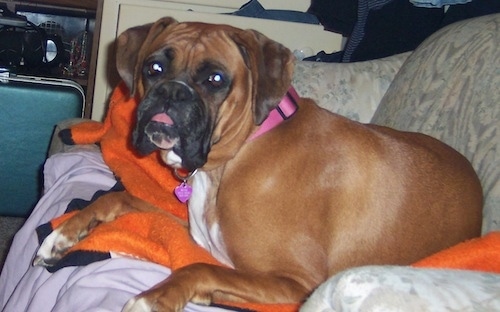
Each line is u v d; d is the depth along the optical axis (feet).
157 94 4.02
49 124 7.04
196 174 4.37
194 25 4.34
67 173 5.12
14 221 7.25
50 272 4.23
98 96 7.78
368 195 4.25
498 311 2.73
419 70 5.28
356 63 5.91
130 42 4.52
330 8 7.59
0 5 8.55
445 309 2.73
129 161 5.09
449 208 4.34
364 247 4.24
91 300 3.85
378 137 4.39
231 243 4.21
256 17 7.95
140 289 3.94
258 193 4.16
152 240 4.28
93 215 4.48
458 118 4.80
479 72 4.79
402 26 6.90
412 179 4.31
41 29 8.27
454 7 6.47
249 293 3.94
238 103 4.20
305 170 4.19
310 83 5.74
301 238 4.13
